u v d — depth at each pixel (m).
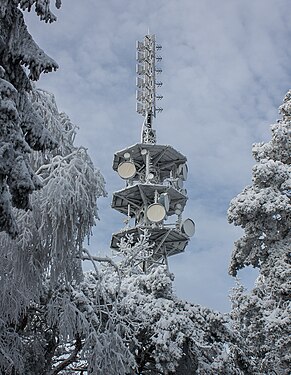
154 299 18.02
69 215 13.21
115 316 15.80
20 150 7.77
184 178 30.22
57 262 13.28
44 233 13.05
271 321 19.84
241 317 21.52
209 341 18.41
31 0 8.22
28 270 13.05
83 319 14.68
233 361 18.09
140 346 16.92
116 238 27.95
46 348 15.84
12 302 13.30
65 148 15.12
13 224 7.70
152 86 34.34
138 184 28.14
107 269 18.77
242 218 21.58
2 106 7.52
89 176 13.75
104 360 14.49
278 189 22.12
